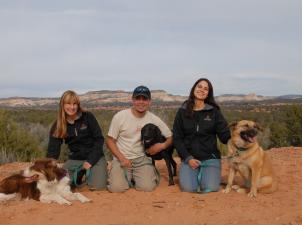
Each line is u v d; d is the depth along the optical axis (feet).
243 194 15.16
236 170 15.61
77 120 15.62
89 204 14.05
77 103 15.37
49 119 61.62
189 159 15.57
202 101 15.78
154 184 15.98
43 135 38.19
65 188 14.52
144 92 15.66
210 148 15.79
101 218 12.67
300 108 38.86
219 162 15.96
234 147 15.07
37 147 28.58
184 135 15.98
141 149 16.05
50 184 14.19
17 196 14.39
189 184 15.51
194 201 14.33
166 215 12.93
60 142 15.90
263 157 15.14
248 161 14.82
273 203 13.97
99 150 15.78
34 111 86.89
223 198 14.64
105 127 34.14
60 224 12.25
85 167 15.60
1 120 27.61
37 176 14.06
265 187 15.05
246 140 14.71
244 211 13.19
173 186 16.52
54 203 14.01
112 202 14.28
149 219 12.59
